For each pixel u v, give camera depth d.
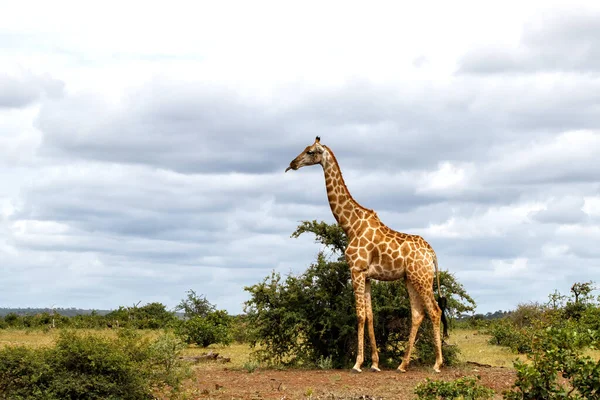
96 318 40.75
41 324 40.00
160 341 11.48
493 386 12.80
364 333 16.72
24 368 9.94
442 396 9.56
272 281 17.12
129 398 10.34
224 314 29.09
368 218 15.84
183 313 38.06
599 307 20.11
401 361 16.75
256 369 15.94
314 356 16.92
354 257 15.42
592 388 8.55
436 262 16.05
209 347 26.39
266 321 16.80
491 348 23.52
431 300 15.41
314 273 16.95
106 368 10.23
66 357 10.18
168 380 11.02
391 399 11.51
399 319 16.77
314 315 16.91
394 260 15.35
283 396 11.87
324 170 16.16
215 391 12.41
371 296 16.72
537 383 8.69
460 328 34.88
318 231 17.23
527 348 20.83
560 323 21.23
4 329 37.94
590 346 9.15
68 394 9.88
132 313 41.62
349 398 11.53
